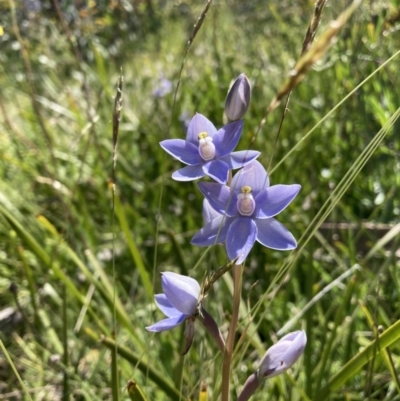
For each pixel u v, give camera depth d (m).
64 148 0.39
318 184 0.31
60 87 0.47
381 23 0.30
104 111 0.43
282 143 0.34
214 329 0.12
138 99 0.46
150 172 0.37
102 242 0.31
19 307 0.21
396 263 0.24
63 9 0.54
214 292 0.23
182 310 0.11
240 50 0.53
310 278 0.20
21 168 0.36
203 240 0.11
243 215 0.11
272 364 0.11
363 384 0.19
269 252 0.26
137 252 0.20
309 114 0.36
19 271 0.27
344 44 0.31
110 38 0.62
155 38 0.70
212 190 0.11
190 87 0.45
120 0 0.65
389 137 0.27
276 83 0.43
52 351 0.21
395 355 0.19
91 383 0.19
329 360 0.19
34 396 0.20
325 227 0.28
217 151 0.11
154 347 0.21
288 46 0.45
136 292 0.28
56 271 0.19
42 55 0.49
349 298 0.17
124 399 0.18
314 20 0.11
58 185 0.28
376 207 0.28
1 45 0.49
